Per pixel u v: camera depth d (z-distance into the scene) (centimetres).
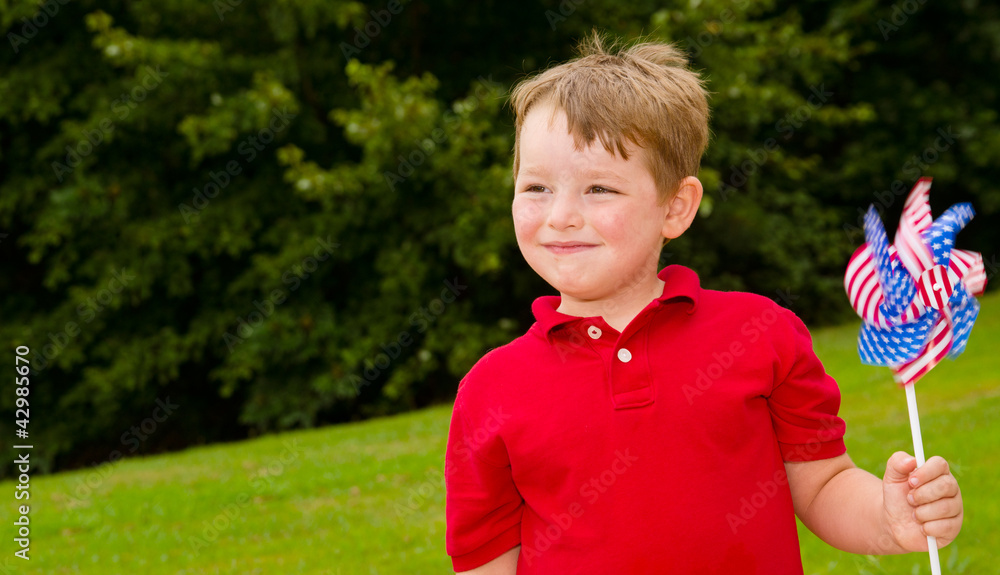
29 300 1016
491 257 883
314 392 965
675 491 120
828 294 1113
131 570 393
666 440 121
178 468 624
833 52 1095
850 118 1134
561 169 125
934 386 590
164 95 930
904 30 1252
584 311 133
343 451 617
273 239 966
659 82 131
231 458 644
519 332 1003
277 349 932
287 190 1006
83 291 924
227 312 988
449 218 963
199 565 389
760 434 125
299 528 438
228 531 439
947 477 119
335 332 958
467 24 1049
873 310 128
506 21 1048
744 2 980
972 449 418
